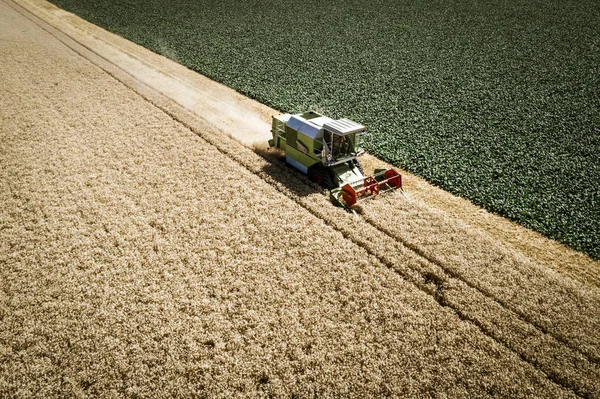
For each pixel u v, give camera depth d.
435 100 24.75
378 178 16.83
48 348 9.95
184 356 9.77
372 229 13.99
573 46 34.69
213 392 8.98
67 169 17.50
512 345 10.09
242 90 26.25
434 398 8.92
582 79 27.80
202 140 20.23
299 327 10.46
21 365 9.53
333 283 11.84
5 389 9.02
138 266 12.35
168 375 9.30
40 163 17.95
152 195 15.84
